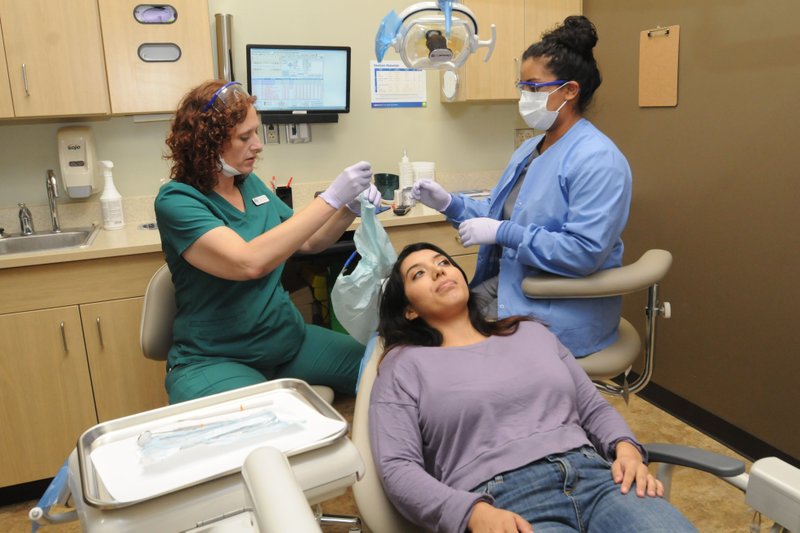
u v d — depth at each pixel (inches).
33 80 91.6
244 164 68.0
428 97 127.2
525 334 59.9
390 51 121.9
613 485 49.6
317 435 38.1
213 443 37.5
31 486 93.4
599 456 52.4
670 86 102.0
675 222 105.0
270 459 25.9
